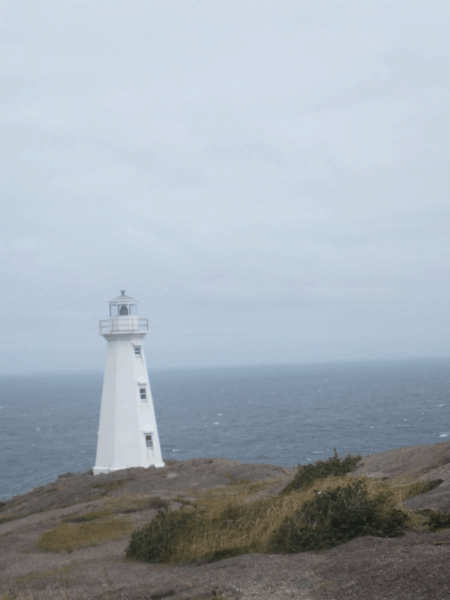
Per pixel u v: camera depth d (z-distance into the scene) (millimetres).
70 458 104375
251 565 11477
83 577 13883
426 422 122625
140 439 40531
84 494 33375
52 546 18469
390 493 15023
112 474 36969
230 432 127750
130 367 41219
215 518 16656
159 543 15133
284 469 31828
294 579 10102
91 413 192750
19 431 144875
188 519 16453
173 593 10805
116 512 22438
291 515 14125
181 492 27828
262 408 180375
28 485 84188
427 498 14633
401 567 9367
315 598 9008
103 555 16344
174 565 13984
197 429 135875
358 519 12367
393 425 120812
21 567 16078
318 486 18844
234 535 14742
